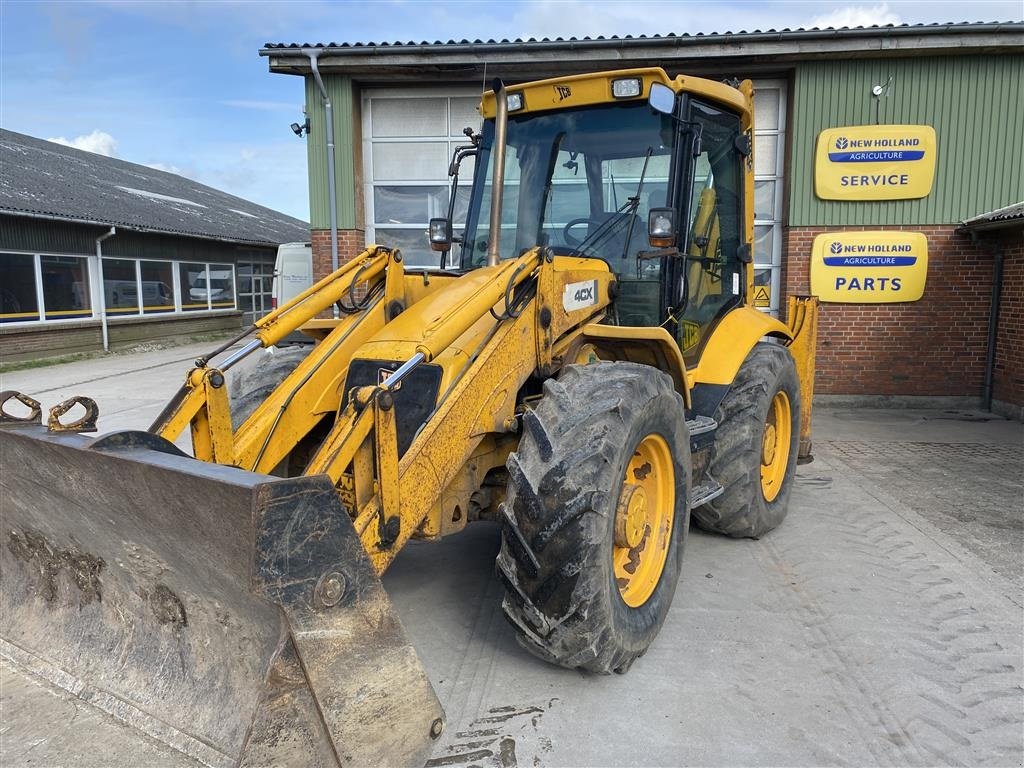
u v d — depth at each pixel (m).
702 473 4.33
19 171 17.69
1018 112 8.56
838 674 3.10
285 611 1.93
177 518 2.08
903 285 8.97
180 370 13.38
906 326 9.09
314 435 3.42
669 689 2.99
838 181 8.84
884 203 8.89
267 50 8.56
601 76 3.91
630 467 3.26
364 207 9.73
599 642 2.72
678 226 3.92
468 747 2.62
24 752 2.53
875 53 8.34
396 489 2.47
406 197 9.69
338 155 9.27
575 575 2.65
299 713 2.00
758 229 9.45
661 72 3.78
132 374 12.88
